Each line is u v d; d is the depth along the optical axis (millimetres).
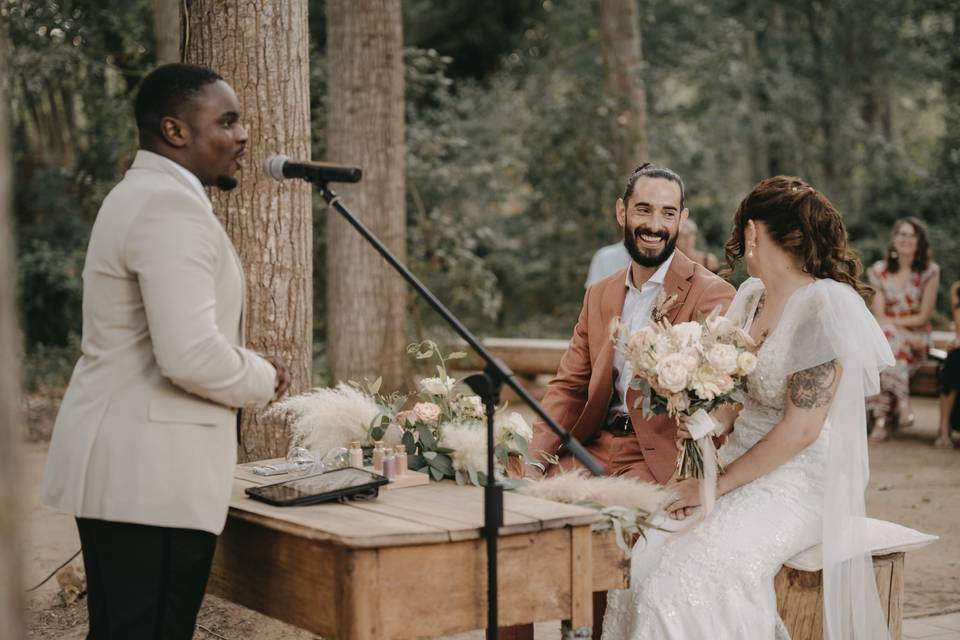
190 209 2309
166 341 2240
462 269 10570
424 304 10727
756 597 2961
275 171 2600
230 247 2438
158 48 8391
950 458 7090
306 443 3139
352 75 7914
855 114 15297
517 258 13672
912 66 15320
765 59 15680
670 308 3582
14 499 1392
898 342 7824
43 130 11734
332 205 2600
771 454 3092
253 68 3904
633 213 3660
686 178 14523
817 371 3051
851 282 3197
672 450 3492
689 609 2943
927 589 4449
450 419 3080
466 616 2379
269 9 3914
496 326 13586
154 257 2260
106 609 2484
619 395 3730
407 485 2842
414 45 15352
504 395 9484
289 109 3979
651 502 2752
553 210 13164
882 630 3068
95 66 9727
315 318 10500
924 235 7766
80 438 2330
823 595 3059
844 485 3023
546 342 9711
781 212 3152
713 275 3689
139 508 2293
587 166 12414
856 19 15242
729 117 14695
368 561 2250
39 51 9492
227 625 3902
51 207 11711
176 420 2332
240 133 2531
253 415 4062
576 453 2488
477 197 12711
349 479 2729
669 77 15180
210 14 3904
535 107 13008
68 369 10492
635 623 3014
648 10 14523
